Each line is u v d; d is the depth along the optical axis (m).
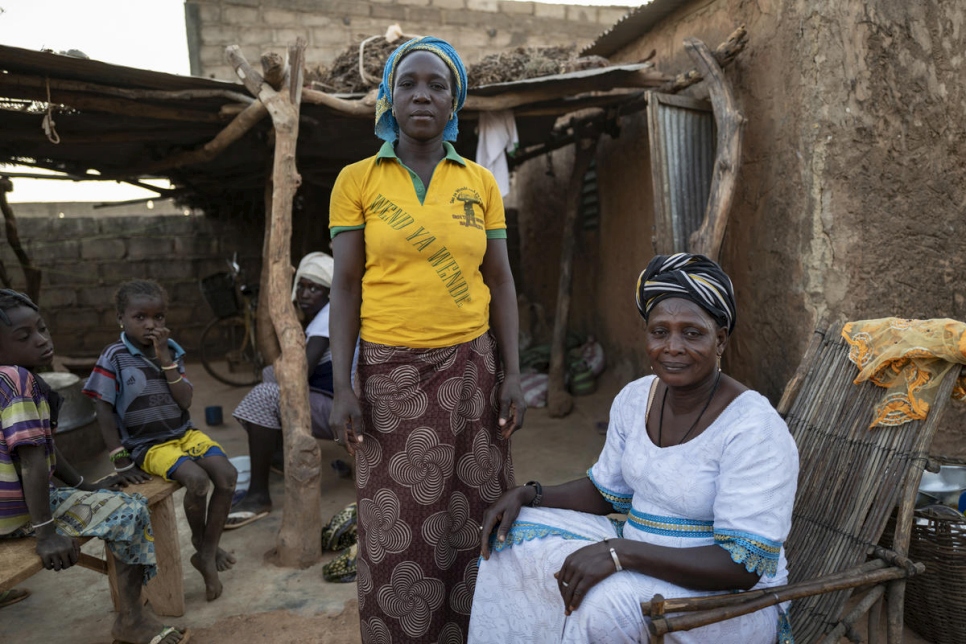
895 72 3.60
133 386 2.81
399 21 9.29
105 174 6.63
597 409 6.01
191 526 2.90
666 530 1.79
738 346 4.42
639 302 1.84
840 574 1.79
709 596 1.60
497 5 9.53
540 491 2.09
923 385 2.03
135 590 2.47
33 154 5.80
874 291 3.65
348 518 3.39
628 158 5.94
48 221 8.90
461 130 5.73
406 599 2.08
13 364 2.20
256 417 3.78
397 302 2.00
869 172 3.60
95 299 9.12
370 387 2.06
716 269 1.76
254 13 8.93
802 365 2.42
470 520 2.14
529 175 8.80
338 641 2.61
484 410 2.12
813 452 2.27
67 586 3.10
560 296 6.13
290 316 3.46
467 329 2.05
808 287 3.69
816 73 3.57
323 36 9.12
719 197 3.95
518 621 1.89
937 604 2.43
